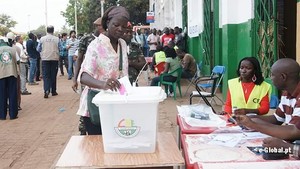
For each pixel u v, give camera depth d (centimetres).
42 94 1188
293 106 299
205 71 1241
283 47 831
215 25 1090
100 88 287
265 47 733
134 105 252
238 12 870
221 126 315
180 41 1611
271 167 213
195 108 363
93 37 512
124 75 324
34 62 1416
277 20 712
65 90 1280
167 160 245
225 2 895
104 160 246
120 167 237
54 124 763
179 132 334
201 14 1293
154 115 254
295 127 260
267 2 727
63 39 1769
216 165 216
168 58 1001
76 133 683
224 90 914
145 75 1210
